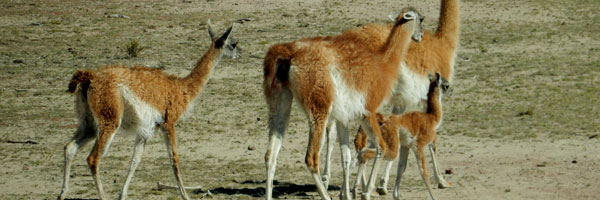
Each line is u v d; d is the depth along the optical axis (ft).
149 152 184.24
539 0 442.91
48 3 451.12
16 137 202.80
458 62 302.66
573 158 160.56
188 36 375.45
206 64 139.74
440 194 134.10
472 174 150.20
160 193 141.59
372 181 123.75
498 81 265.13
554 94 241.14
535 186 136.87
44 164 172.86
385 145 124.06
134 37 372.38
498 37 354.54
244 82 280.10
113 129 127.13
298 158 175.22
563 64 291.79
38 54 334.44
